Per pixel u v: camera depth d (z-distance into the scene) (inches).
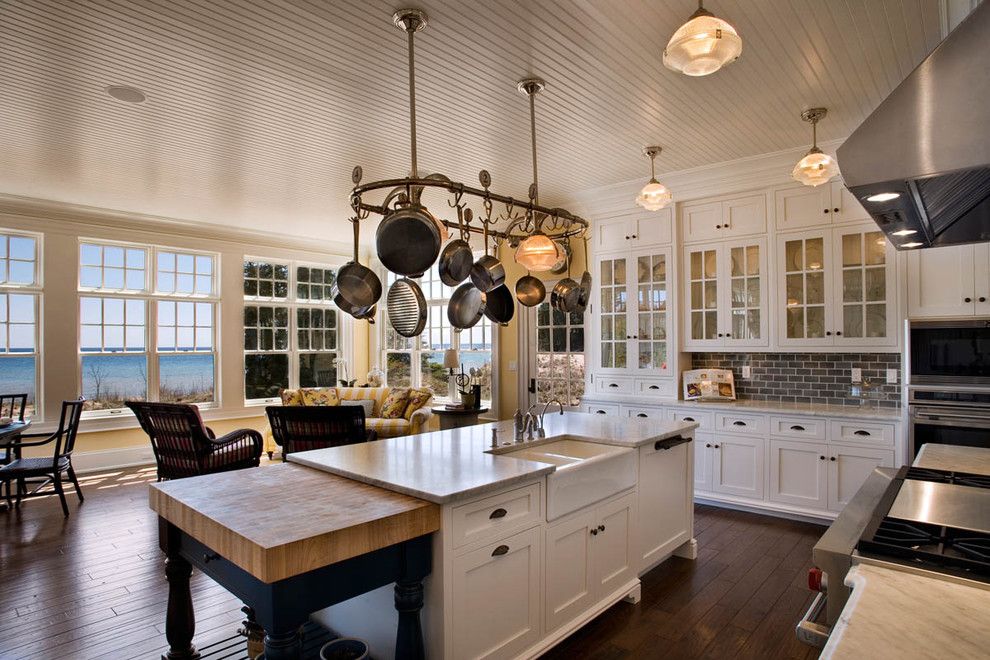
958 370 137.9
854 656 33.1
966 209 73.9
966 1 92.4
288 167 180.9
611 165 180.5
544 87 125.5
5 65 113.8
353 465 93.7
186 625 83.7
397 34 104.2
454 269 104.8
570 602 98.1
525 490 88.7
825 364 178.7
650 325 200.7
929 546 49.7
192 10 95.7
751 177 178.7
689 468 137.5
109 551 147.7
